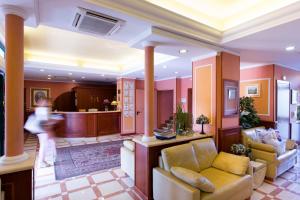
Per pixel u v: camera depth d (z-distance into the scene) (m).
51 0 1.75
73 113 6.29
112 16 2.10
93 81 8.84
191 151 2.62
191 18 2.63
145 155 2.64
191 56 3.68
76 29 2.46
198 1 2.47
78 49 4.54
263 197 2.66
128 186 3.00
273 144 3.49
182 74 6.63
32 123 4.40
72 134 6.27
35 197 2.65
